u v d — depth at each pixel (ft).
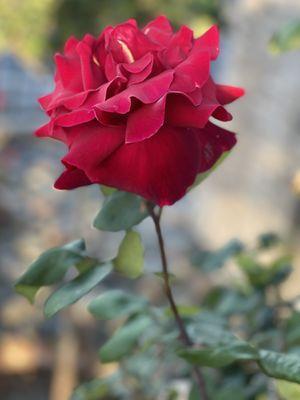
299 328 2.05
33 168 6.78
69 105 1.46
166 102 1.43
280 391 1.76
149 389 2.54
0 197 6.90
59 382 6.46
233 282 2.48
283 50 2.23
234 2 6.38
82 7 5.70
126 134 1.39
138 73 1.43
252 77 6.60
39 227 6.53
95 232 6.23
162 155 1.44
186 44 1.52
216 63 7.25
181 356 1.66
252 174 6.86
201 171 1.54
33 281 1.68
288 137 6.51
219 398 1.95
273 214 6.65
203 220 7.58
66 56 1.54
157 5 5.65
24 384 6.97
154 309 2.04
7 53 7.46
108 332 6.39
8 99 7.91
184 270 5.79
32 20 5.72
